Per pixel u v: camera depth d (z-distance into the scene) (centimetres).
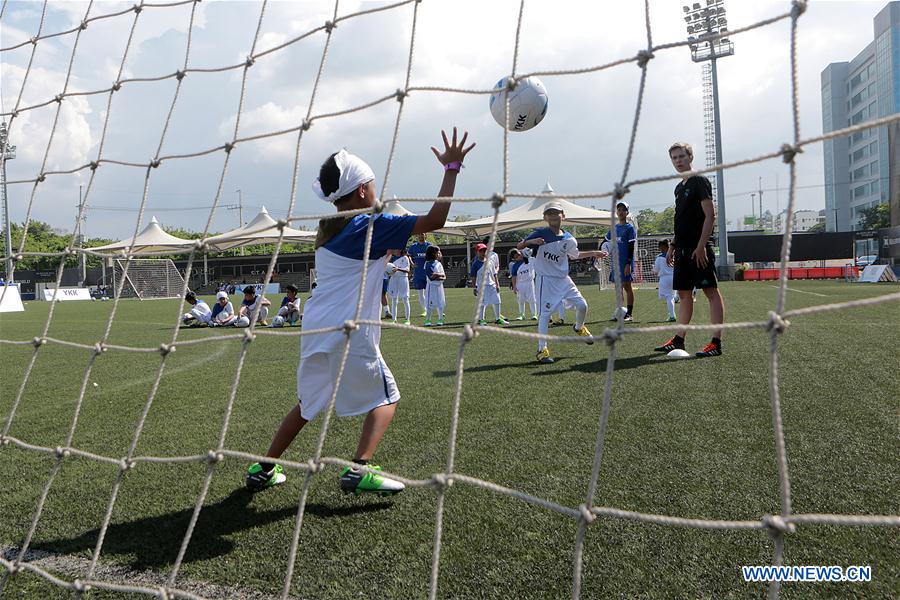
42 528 217
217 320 1200
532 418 332
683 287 516
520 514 211
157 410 394
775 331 144
